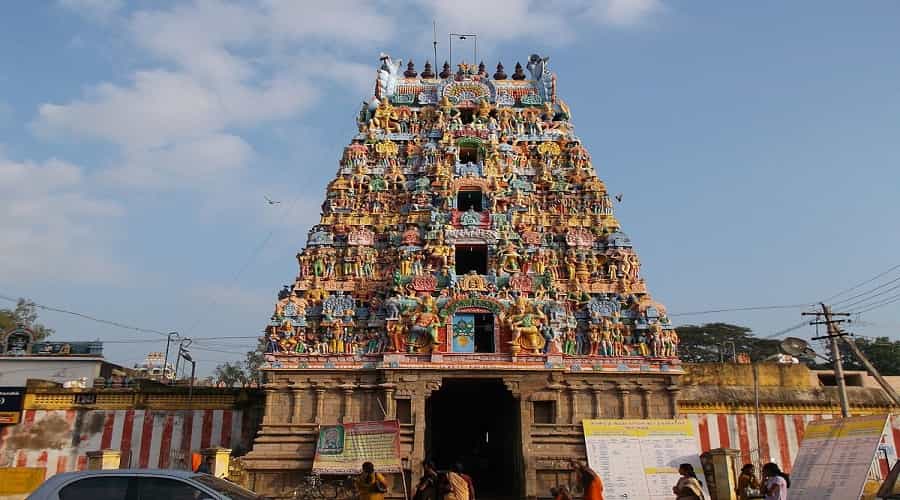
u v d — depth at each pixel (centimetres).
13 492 2788
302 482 3256
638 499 3092
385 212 4081
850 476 1933
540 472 3278
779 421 3897
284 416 3444
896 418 3916
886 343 7462
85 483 1409
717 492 2916
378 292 3784
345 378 3484
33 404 3922
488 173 4112
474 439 4297
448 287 3653
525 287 3681
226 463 3078
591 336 3616
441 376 3412
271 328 3578
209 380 7062
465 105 4484
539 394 3475
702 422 3869
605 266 3922
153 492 1405
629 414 3481
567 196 4122
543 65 4675
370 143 4291
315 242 3906
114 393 3962
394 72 4659
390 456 3144
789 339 3306
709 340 8381
